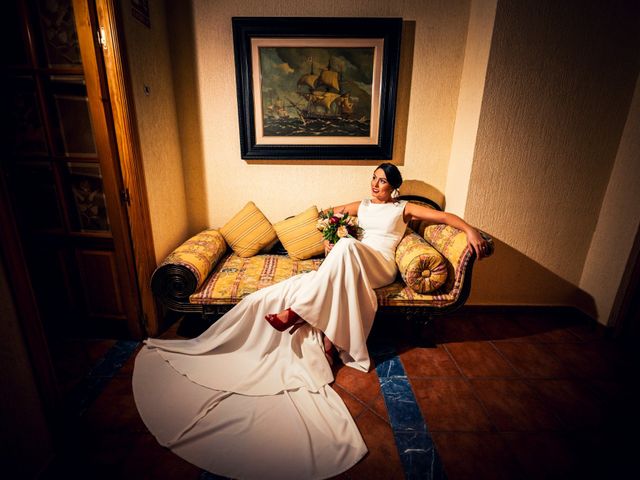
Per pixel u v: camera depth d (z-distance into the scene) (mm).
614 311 2174
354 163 2502
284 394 1588
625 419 1528
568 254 2369
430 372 1830
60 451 1290
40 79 1671
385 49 2225
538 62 1991
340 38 2229
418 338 2061
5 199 1051
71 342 2025
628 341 2123
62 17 1614
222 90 2346
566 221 2297
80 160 1775
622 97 2066
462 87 2301
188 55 2271
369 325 1909
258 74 2293
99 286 1997
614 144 2152
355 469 1255
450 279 1925
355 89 2326
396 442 1385
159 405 1525
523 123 2092
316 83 2314
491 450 1356
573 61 1998
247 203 2490
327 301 1774
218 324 1896
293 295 1822
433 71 2307
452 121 2400
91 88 1641
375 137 2420
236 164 2494
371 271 1918
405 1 2197
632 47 1980
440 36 2248
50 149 1766
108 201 1811
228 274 2090
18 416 1114
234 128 2422
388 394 1658
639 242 2016
